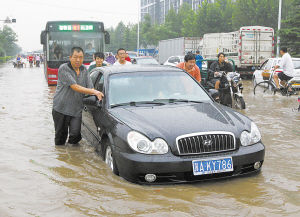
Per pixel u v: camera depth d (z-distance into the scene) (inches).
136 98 219.9
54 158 229.9
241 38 1017.5
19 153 242.2
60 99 253.4
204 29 2021.4
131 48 4136.3
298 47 1082.1
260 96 573.6
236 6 1658.5
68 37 702.5
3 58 3752.5
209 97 232.7
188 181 175.5
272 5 1510.8
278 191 171.5
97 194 167.6
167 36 2940.5
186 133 177.9
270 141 272.4
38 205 156.7
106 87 228.8
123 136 181.8
